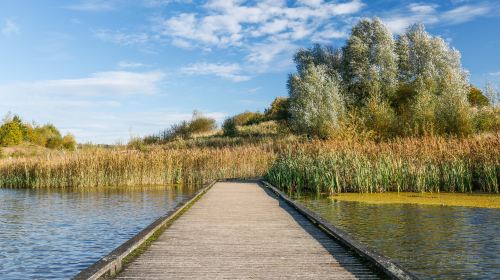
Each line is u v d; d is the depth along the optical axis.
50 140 59.03
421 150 18.75
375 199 15.13
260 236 8.21
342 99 40.28
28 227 11.71
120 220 12.79
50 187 24.53
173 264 6.13
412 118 30.30
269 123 52.38
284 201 14.13
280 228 9.10
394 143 20.80
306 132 40.22
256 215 11.04
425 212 12.08
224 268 5.91
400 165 17.55
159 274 5.62
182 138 46.22
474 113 29.55
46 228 11.55
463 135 26.45
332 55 49.06
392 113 31.86
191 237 8.11
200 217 10.70
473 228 9.75
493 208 12.69
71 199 18.17
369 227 9.96
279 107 59.91
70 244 9.62
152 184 24.98
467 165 17.20
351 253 6.82
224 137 45.38
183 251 6.95
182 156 26.19
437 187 16.98
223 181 24.52
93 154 26.27
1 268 7.73
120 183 24.70
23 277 7.21
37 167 25.75
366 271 5.77
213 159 25.95
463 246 8.09
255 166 26.23
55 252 8.90
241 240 7.83
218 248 7.16
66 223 12.30
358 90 44.78
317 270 5.80
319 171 18.17
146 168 25.03
